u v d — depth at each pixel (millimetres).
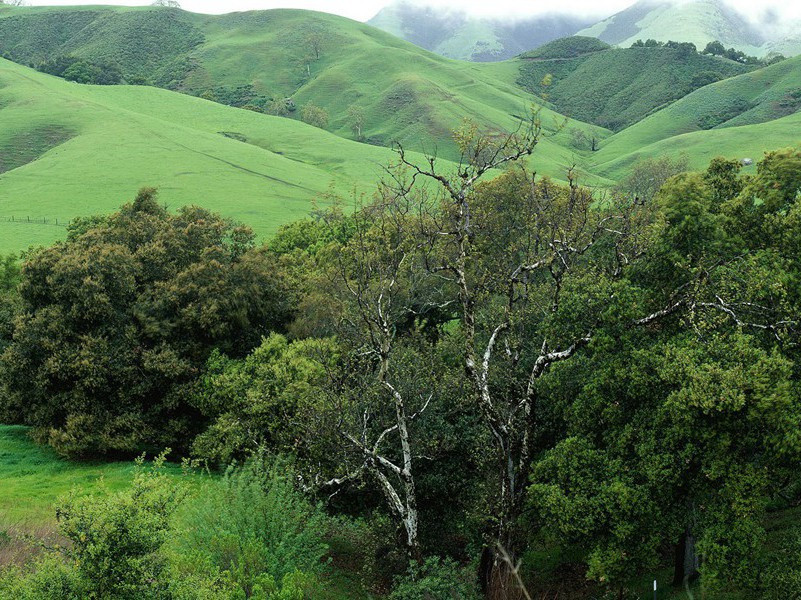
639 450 18750
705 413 16953
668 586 22312
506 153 22438
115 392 34750
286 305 40906
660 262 20875
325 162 153750
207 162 137500
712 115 199250
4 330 42906
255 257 40938
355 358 28688
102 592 11328
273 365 31344
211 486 22453
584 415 20594
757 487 17141
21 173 126375
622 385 19719
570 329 21312
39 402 34562
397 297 33000
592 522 18547
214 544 17016
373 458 21266
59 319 34156
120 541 11539
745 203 24625
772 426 17047
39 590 11172
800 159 23469
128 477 30000
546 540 26438
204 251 39906
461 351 27609
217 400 33125
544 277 35375
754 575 17297
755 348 18016
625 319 19875
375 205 28281
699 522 18578
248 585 16016
